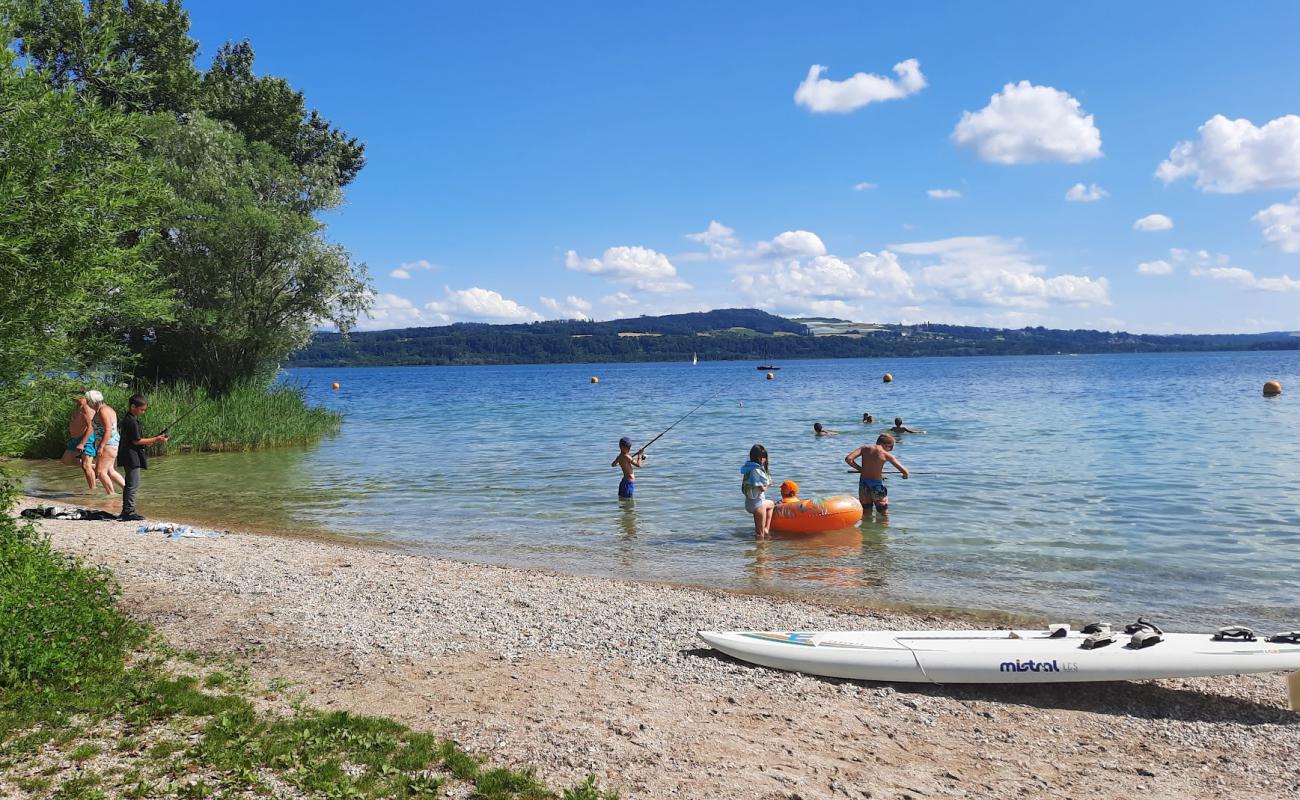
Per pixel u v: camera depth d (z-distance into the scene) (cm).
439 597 733
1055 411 3114
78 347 642
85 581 612
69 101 582
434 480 1561
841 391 5000
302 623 638
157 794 344
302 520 1187
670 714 484
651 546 1006
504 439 2345
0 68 571
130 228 631
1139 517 1132
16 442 613
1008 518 1137
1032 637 593
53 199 559
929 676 554
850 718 499
